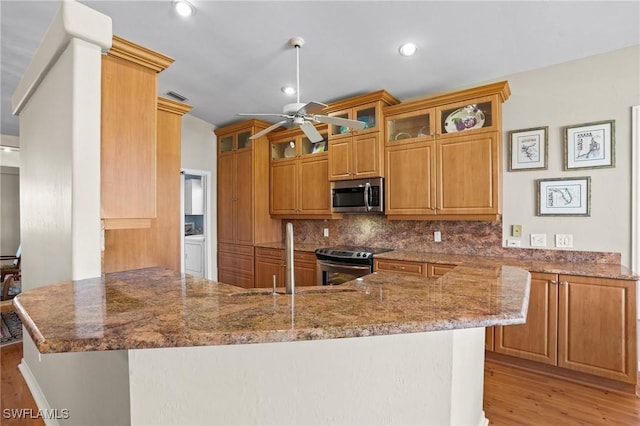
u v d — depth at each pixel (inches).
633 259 103.5
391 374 51.4
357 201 150.1
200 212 252.8
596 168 109.3
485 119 122.6
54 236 81.4
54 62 79.7
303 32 107.2
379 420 51.4
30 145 101.6
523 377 103.0
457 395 56.2
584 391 94.8
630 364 90.9
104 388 52.4
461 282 65.1
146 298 54.0
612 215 106.9
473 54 113.8
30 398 92.8
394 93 147.6
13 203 267.3
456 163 125.8
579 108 112.6
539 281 103.5
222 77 142.0
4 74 132.3
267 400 48.4
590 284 95.8
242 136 196.2
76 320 41.9
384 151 143.3
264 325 40.1
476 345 67.9
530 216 121.3
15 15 99.4
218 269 208.8
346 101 148.3
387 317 43.1
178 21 104.3
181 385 46.0
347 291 58.8
